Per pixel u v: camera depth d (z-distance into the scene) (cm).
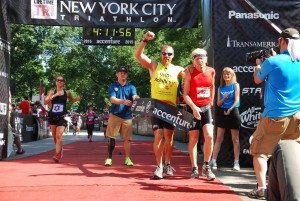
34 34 3662
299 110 433
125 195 470
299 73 436
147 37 579
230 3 765
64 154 1052
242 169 731
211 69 581
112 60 3712
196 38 1867
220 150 761
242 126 760
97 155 1021
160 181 570
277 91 434
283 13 767
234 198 459
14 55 3616
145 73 3597
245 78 763
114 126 769
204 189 512
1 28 837
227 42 765
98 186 527
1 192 488
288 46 441
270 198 192
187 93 571
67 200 442
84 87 4319
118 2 846
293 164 173
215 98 749
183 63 1964
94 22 844
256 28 768
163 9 849
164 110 579
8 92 889
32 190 500
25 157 955
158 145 587
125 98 775
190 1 852
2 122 869
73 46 3806
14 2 842
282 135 439
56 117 834
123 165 778
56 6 841
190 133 591
